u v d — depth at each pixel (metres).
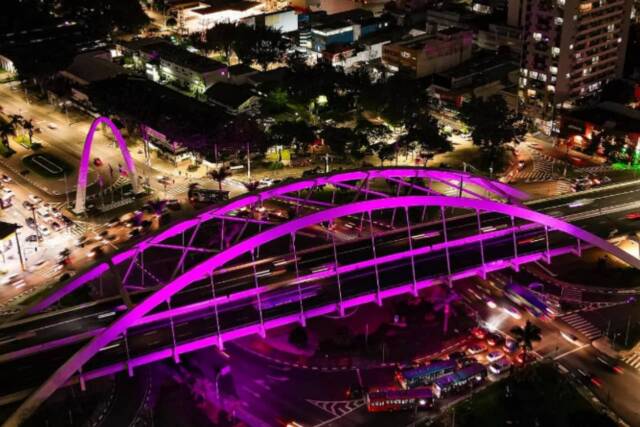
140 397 150.25
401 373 151.25
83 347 134.88
